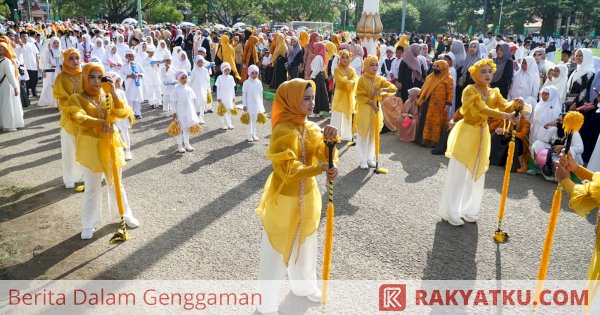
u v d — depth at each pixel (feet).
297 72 48.98
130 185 22.93
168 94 39.32
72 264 15.47
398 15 205.16
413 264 15.75
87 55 48.03
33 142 30.04
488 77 17.69
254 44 52.06
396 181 23.89
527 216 19.74
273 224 12.03
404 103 33.53
